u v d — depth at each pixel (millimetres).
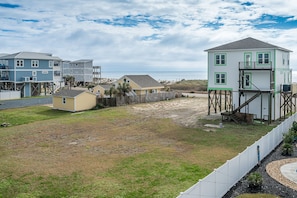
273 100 29391
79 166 15414
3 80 51188
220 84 32281
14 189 12461
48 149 18969
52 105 41344
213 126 26531
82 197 11656
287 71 33531
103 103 40312
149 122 28781
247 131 24281
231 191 12305
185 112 35469
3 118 30281
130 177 13727
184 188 12328
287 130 22312
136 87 51688
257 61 29641
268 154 17625
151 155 17344
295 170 14820
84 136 22812
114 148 19141
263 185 12938
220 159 16438
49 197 11695
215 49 31938
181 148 18969
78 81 80312
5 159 16703
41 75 53344
